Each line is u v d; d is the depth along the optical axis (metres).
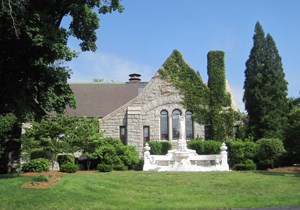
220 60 38.72
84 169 32.22
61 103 21.95
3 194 16.73
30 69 20.64
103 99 44.97
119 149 31.56
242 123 38.31
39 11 18.80
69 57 19.95
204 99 38.25
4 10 17.33
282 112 38.06
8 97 20.45
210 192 18.83
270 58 39.56
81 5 21.91
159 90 38.47
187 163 30.03
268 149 30.98
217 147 34.78
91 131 30.56
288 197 17.22
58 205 15.65
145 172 25.69
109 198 17.09
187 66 38.91
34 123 28.95
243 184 20.50
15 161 33.84
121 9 22.81
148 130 37.81
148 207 15.41
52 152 28.91
